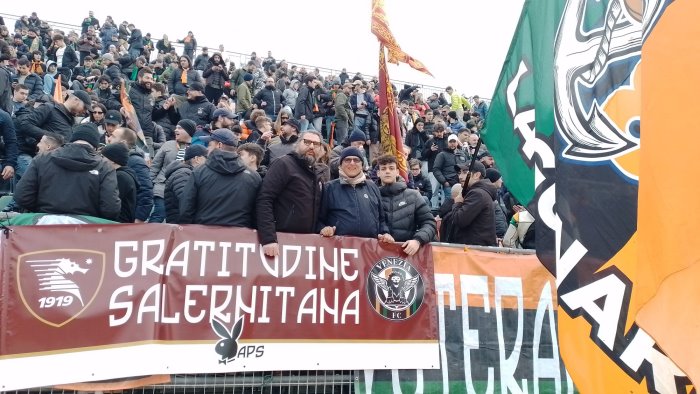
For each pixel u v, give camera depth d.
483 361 4.99
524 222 7.13
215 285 4.32
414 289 4.89
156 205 7.00
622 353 4.05
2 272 3.84
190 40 21.08
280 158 4.71
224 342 4.24
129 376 3.97
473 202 5.54
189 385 4.21
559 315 4.11
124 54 18.50
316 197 4.84
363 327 4.66
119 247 4.15
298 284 4.54
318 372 4.50
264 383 4.36
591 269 4.12
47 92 14.11
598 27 4.43
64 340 3.88
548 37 4.65
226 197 4.55
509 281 5.26
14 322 3.81
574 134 4.34
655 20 3.77
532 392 5.08
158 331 4.11
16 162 6.92
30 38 18.08
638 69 4.26
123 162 5.28
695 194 3.54
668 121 3.66
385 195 5.25
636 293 3.72
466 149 13.17
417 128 13.60
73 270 4.00
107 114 7.79
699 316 3.46
